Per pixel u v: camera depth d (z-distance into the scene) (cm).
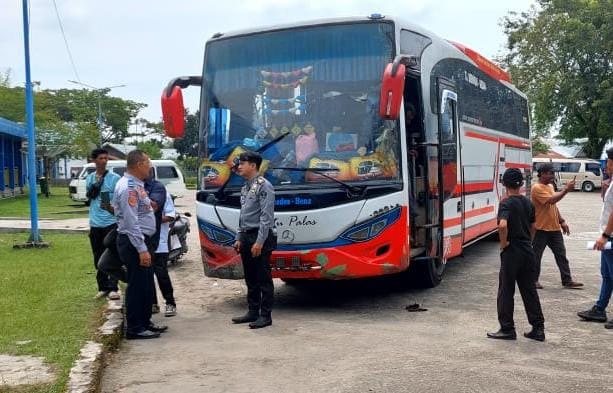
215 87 863
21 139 3916
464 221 1109
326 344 675
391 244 793
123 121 8119
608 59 4191
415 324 761
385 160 794
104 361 612
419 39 913
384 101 725
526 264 675
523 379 557
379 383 548
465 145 1122
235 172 829
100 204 851
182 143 6494
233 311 856
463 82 1127
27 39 1490
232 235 820
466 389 532
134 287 706
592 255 1349
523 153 1736
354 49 817
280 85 831
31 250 1389
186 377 577
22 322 722
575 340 686
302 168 799
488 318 789
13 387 508
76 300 842
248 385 552
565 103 4300
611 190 744
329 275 786
